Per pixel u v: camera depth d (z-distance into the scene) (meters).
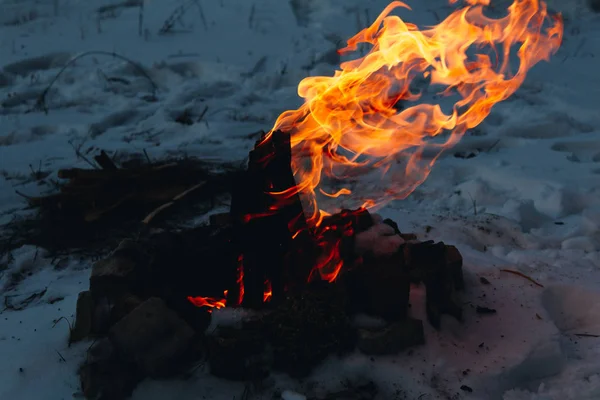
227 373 3.93
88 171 6.42
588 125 8.49
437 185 6.88
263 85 9.54
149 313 3.98
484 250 5.74
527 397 4.08
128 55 10.37
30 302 4.96
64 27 11.57
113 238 5.85
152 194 6.33
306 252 4.38
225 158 7.41
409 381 3.98
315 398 3.86
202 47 10.70
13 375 4.04
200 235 4.53
